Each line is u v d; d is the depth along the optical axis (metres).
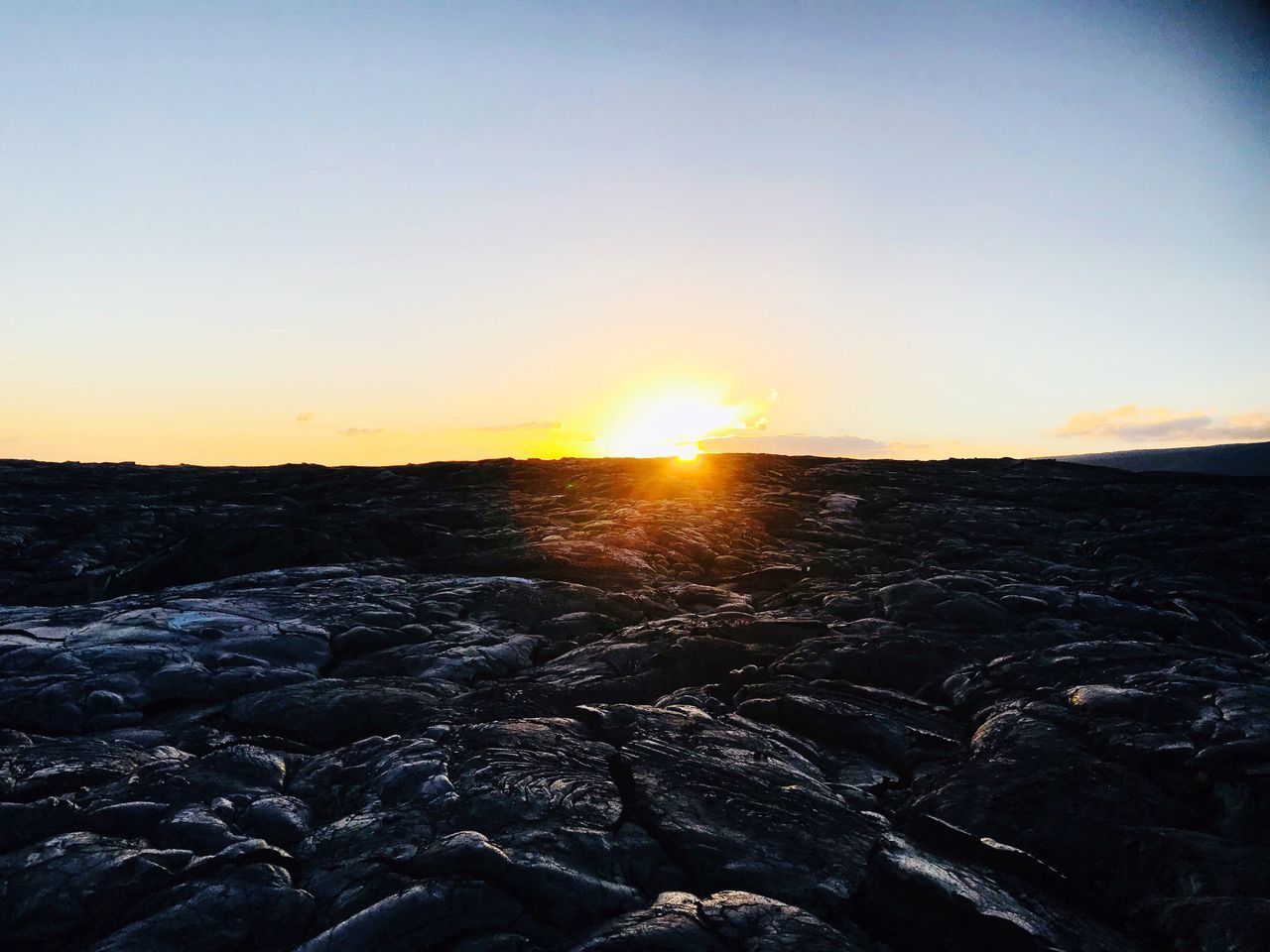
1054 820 5.32
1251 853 4.82
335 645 8.73
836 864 4.80
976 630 9.46
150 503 19.41
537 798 5.24
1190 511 16.80
